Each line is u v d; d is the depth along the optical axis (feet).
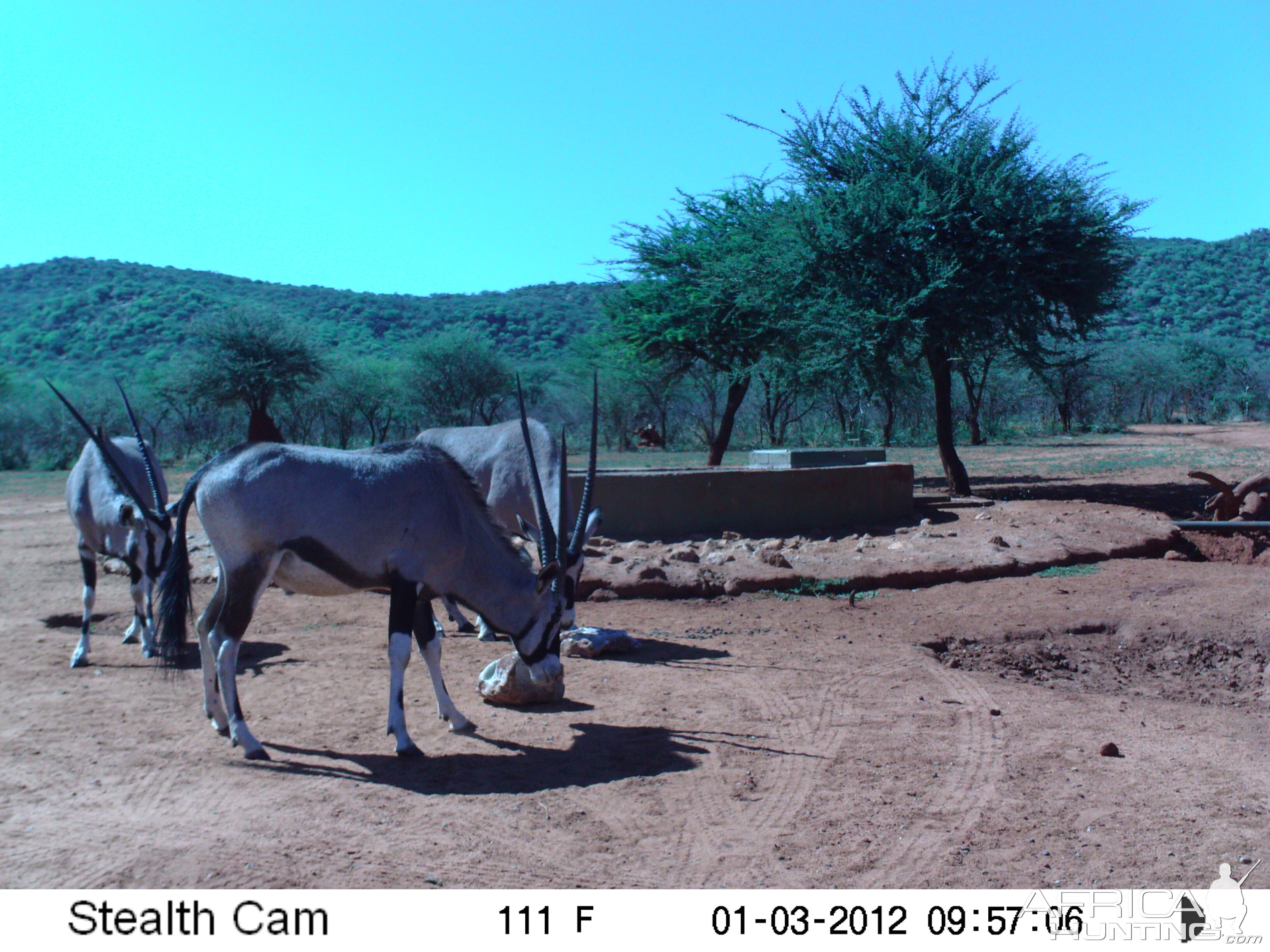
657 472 45.75
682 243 79.10
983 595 34.65
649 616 32.35
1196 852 14.99
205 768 18.25
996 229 57.57
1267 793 17.48
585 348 147.95
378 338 292.20
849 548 40.93
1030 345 61.57
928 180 59.26
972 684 24.59
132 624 30.09
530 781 17.87
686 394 158.81
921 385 93.66
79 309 261.65
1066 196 58.39
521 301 363.15
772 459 56.49
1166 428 164.14
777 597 34.96
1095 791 17.52
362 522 18.86
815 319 60.95
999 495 63.16
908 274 58.34
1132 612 31.48
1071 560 40.37
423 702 22.85
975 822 16.15
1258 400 188.24
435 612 34.35
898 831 15.79
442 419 158.40
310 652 27.76
